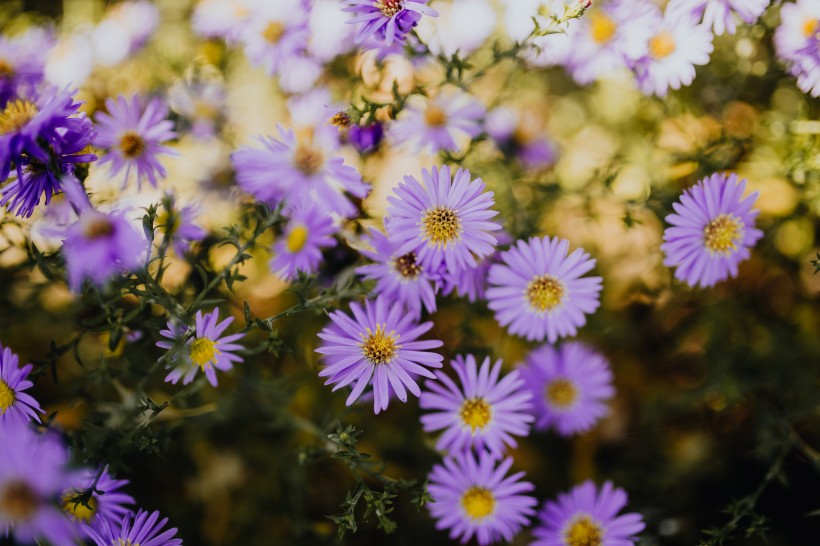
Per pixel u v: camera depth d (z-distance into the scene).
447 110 0.33
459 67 0.31
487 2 0.37
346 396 0.36
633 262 0.38
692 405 0.37
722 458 0.37
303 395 0.36
